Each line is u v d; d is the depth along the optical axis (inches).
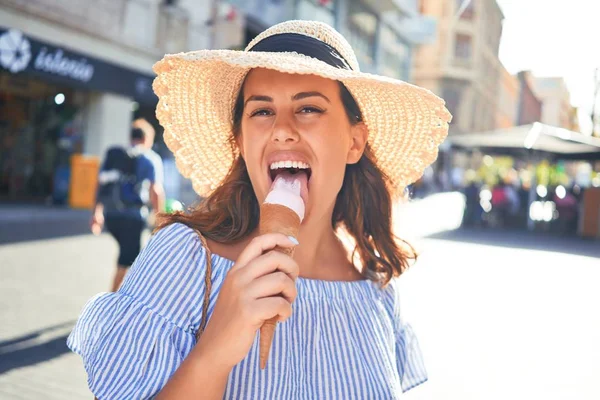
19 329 196.4
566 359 200.8
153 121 686.5
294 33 55.1
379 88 57.7
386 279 64.5
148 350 44.4
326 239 61.8
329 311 55.8
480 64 1649.9
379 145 66.1
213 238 52.6
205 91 58.5
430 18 1350.9
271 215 44.7
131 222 210.2
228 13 768.3
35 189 647.1
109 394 43.1
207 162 63.4
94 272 299.7
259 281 38.1
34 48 510.9
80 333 46.9
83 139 624.4
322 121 52.4
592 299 313.3
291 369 50.4
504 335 226.2
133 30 633.0
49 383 156.5
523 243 610.2
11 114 638.5
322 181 53.0
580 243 649.0
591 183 908.0
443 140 63.2
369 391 53.6
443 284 326.3
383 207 67.2
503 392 166.7
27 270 290.7
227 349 38.5
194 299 48.0
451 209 989.2
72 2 551.8
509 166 992.2
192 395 39.3
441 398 160.2
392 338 60.5
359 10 1122.0
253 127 53.1
